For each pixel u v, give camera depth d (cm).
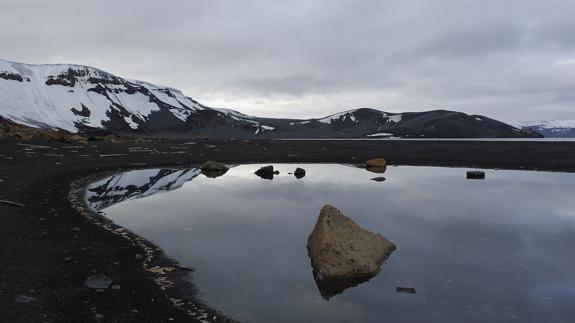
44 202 1805
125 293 877
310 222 1599
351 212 1786
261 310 827
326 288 948
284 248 1252
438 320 790
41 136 5600
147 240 1307
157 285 933
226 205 1955
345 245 1120
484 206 1931
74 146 5166
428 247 1267
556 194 2305
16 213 1546
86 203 1864
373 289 944
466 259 1152
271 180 2959
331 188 2531
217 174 3353
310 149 6900
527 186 2659
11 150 4050
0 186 2133
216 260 1130
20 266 988
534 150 6338
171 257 1145
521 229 1492
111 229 1418
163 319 767
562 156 5084
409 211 1809
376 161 4184
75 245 1199
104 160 3903
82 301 820
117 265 1053
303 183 2780
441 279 1002
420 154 5700
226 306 841
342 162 4653
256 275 1022
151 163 3969
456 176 3275
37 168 2978
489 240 1347
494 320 789
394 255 1186
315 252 1133
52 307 783
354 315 812
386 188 2538
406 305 859
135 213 1750
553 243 1312
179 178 3048
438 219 1648
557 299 882
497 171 3719
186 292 902
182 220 1623
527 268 1077
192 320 772
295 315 809
